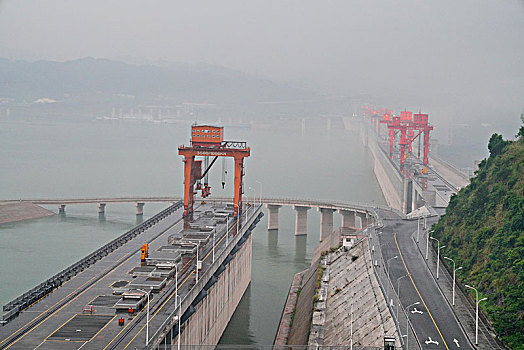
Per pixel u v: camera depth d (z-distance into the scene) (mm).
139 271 137750
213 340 151125
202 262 151875
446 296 142250
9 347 96562
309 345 133125
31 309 114375
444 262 170875
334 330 137875
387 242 195875
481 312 131500
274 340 158000
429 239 199125
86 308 115500
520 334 117062
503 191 179625
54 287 126938
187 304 123625
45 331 103938
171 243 170000
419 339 115125
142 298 120000
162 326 107000
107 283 131375
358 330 129250
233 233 188500
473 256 162250
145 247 146875
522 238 151250
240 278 191500
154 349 102062
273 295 199125
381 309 132250
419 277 156500
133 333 104250
